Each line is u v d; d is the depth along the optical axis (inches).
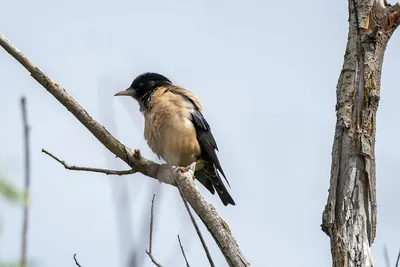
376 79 402.3
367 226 381.4
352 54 406.9
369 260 374.9
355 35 409.4
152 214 285.0
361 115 395.2
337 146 397.1
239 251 397.1
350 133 393.4
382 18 407.8
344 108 398.6
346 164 390.3
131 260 234.7
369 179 386.9
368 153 389.1
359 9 412.2
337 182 390.6
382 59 407.2
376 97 397.4
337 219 385.4
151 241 292.7
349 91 400.8
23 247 237.8
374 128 395.9
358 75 401.7
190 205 423.8
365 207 383.9
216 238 400.8
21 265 235.1
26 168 250.1
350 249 376.5
